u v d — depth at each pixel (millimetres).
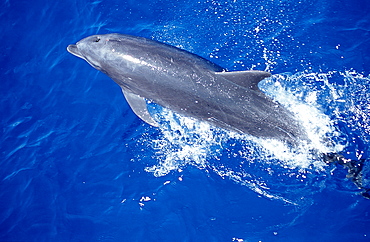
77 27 10539
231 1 10391
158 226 7500
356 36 9172
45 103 9516
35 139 8992
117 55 7180
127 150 8594
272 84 8781
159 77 7023
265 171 7871
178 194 7844
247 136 7559
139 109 7840
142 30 10281
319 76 8758
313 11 9781
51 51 10273
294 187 7590
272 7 10078
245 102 6969
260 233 7160
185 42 9938
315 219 7137
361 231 6863
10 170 8602
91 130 8984
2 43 10414
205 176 7996
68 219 7836
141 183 8102
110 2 10805
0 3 10828
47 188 8289
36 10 10836
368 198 7133
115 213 7801
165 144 8578
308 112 8008
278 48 9406
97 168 8445
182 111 7461
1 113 9430
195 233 7316
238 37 9820
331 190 7355
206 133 8367
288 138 7250
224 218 7434
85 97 9484
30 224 7848
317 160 7418
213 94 6930
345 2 9680
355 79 8570
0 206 8133
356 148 7523
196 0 10578
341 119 7930
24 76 9945
